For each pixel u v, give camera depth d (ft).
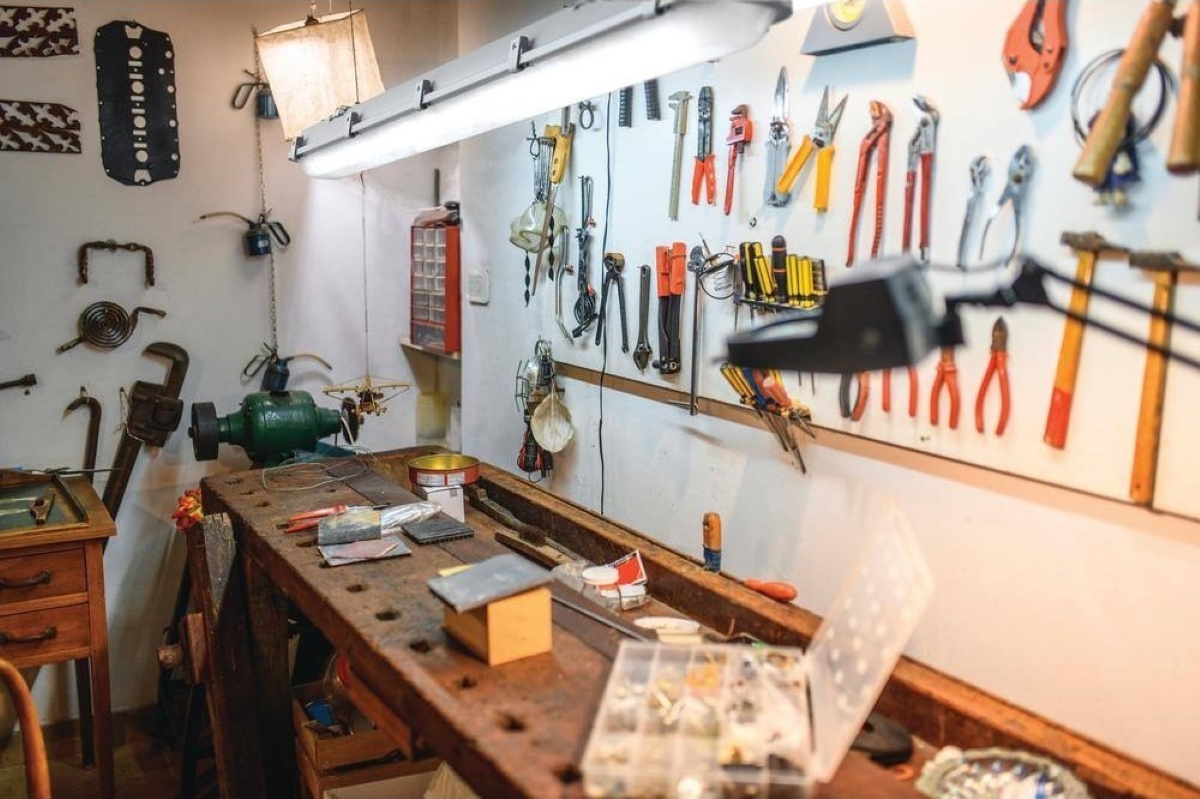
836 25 5.42
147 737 10.53
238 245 10.89
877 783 3.75
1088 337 4.44
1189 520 4.15
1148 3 4.09
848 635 4.15
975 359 4.97
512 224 9.07
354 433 10.08
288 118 9.12
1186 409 4.11
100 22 9.93
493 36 9.68
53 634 8.55
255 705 7.41
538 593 4.66
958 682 4.73
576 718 4.08
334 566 5.93
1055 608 4.74
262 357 11.20
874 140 5.36
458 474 7.82
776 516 6.42
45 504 8.87
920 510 5.39
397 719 4.67
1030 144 4.60
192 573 9.23
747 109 6.29
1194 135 3.83
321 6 10.93
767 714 3.91
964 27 4.86
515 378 9.67
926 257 5.15
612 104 7.66
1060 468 4.63
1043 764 4.00
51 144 9.87
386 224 11.71
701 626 5.53
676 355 7.14
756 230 6.31
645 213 7.41
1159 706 4.34
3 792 9.52
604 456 8.27
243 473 8.30
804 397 6.06
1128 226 4.22
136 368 10.56
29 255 9.95
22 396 10.09
